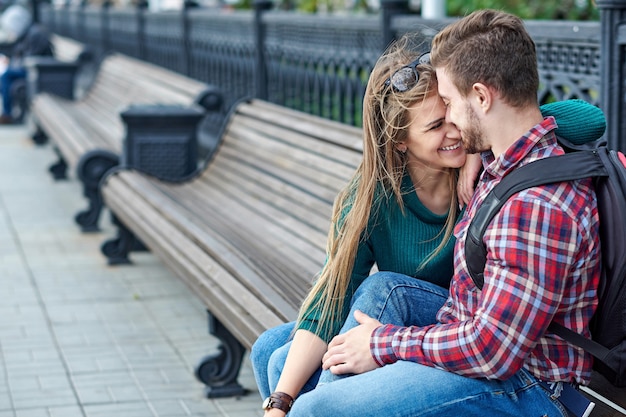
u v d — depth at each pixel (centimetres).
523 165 244
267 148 575
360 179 283
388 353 258
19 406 433
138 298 594
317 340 280
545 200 235
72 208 856
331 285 281
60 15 2052
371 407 250
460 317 262
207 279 426
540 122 249
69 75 1183
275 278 396
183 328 538
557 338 253
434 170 282
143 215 558
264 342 305
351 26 655
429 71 268
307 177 507
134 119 680
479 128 248
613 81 387
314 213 475
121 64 1063
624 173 240
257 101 652
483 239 241
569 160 240
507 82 242
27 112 1494
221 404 436
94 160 750
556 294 233
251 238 483
